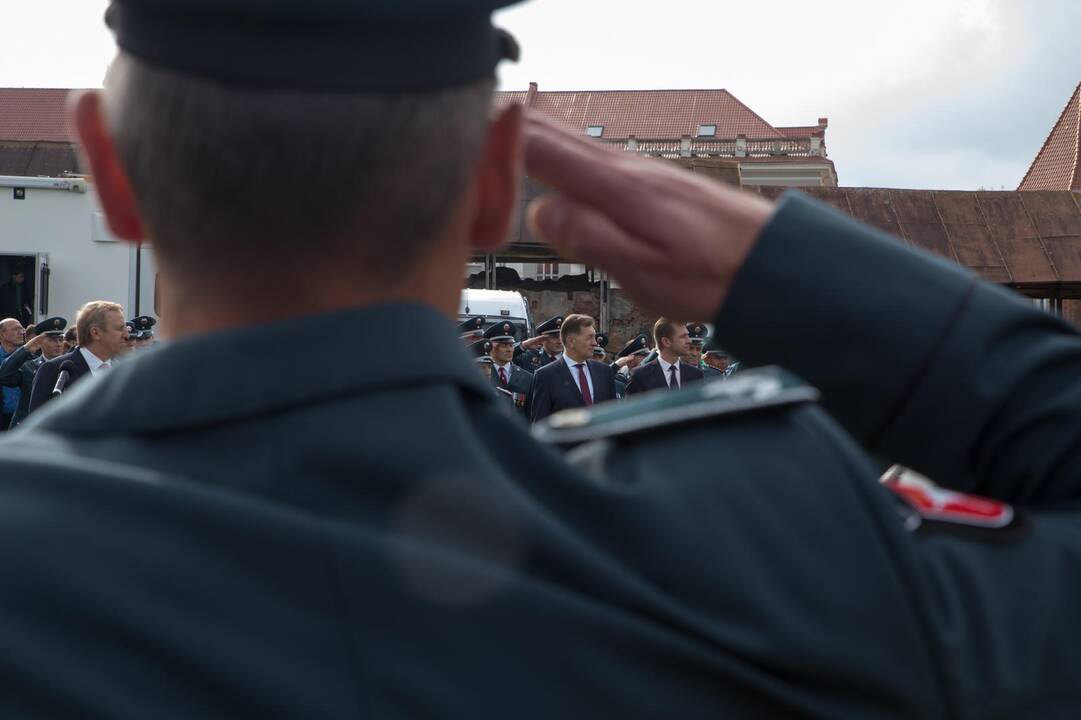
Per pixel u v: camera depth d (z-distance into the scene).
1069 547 0.65
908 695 0.58
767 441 0.62
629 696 0.53
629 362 17.53
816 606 0.57
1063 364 0.68
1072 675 0.62
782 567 0.58
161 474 0.55
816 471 0.61
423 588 0.52
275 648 0.51
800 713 0.56
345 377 0.56
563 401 11.84
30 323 13.59
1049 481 0.67
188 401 0.56
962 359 0.67
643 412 0.65
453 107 0.58
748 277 0.68
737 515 0.58
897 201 27.92
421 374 0.57
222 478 0.55
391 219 0.57
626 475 0.61
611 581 0.55
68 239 13.59
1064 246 27.31
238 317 0.59
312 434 0.55
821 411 0.67
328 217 0.56
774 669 0.56
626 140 59.47
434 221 0.59
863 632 0.57
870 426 0.69
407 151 0.56
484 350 13.60
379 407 0.56
